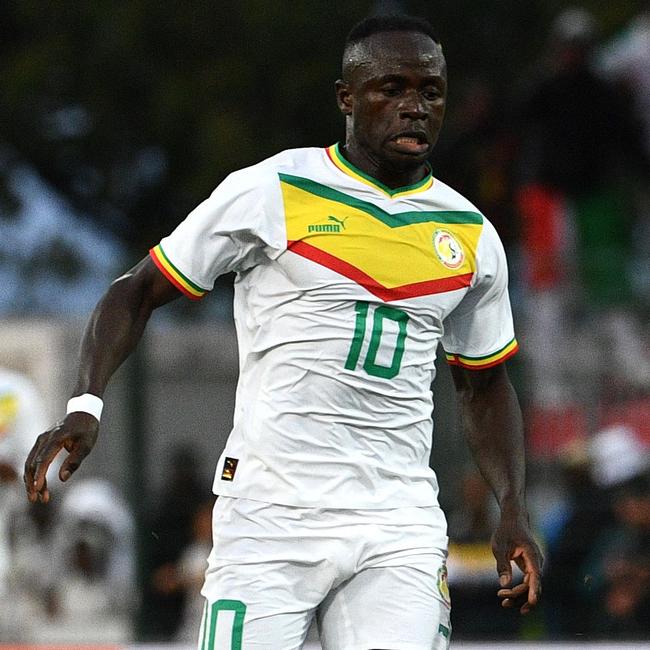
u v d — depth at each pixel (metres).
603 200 43.41
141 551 33.19
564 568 33.94
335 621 16.44
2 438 32.97
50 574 35.16
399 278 16.39
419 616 16.25
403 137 16.39
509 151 43.34
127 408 33.56
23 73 66.44
